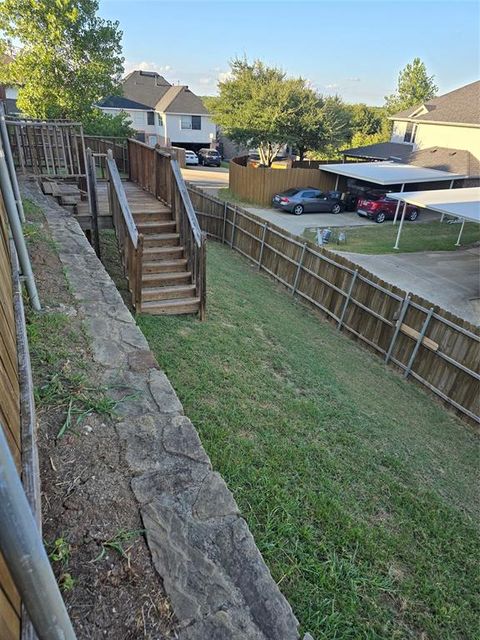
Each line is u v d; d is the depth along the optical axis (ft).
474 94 77.46
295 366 18.98
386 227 60.85
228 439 11.98
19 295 9.82
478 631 8.84
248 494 10.11
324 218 64.39
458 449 17.43
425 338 22.17
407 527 11.27
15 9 46.78
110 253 25.61
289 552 8.79
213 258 36.19
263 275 36.01
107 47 52.06
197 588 5.86
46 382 9.18
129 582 5.78
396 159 78.18
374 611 8.27
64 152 24.57
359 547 9.71
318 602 7.95
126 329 11.84
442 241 54.39
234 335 19.99
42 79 49.49
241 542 6.55
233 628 5.48
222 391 14.65
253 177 68.74
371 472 13.07
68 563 5.85
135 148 26.53
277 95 77.71
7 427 5.16
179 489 7.25
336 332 27.68
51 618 3.13
